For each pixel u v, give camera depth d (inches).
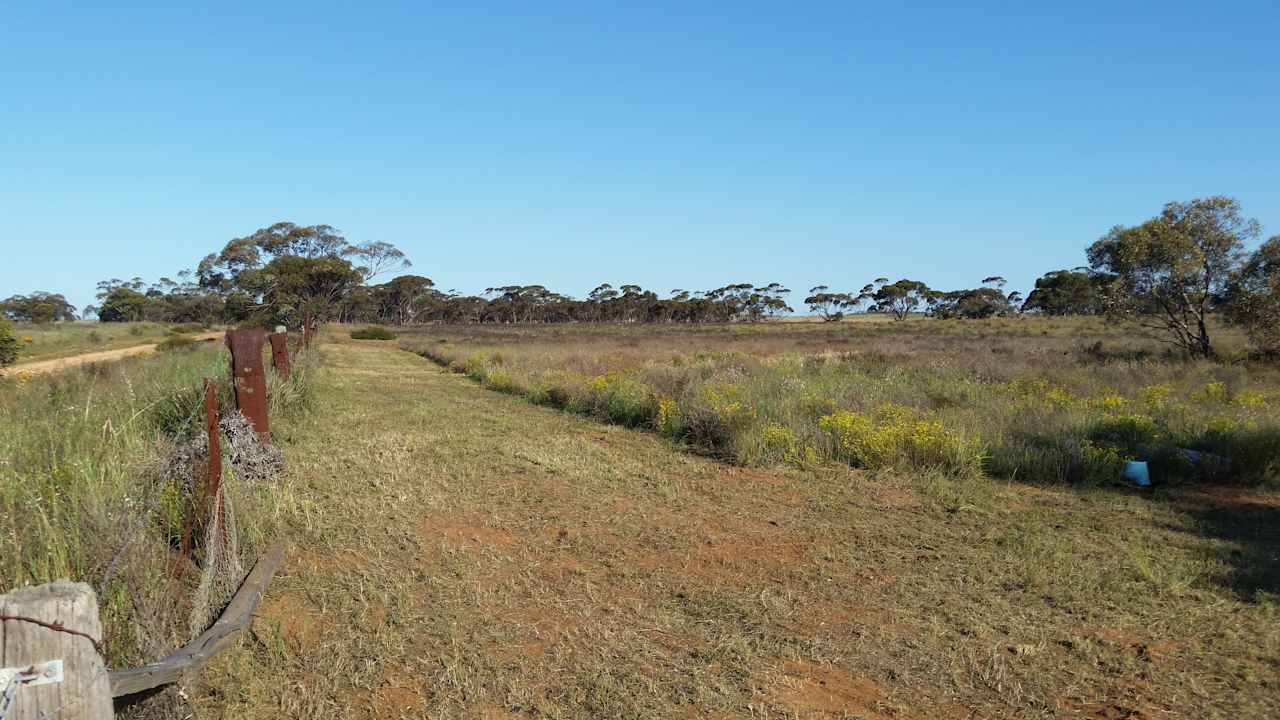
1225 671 178.1
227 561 193.9
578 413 602.9
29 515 170.4
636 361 1031.0
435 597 217.9
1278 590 225.8
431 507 307.6
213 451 197.9
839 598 222.5
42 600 77.7
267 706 159.9
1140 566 239.5
